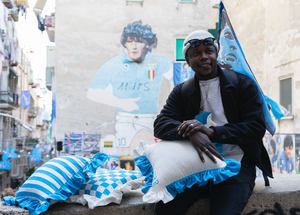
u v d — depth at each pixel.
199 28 15.05
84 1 14.89
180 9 15.02
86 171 1.69
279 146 10.98
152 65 14.68
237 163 1.47
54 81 15.34
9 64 18.55
